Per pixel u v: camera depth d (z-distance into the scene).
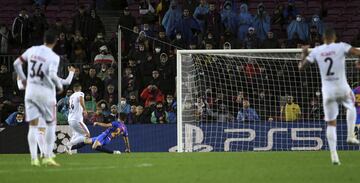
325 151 60.44
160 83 75.81
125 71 76.38
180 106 66.19
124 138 64.50
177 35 81.44
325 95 40.78
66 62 79.12
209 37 79.62
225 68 70.38
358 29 94.38
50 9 98.38
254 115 68.19
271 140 67.94
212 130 68.31
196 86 69.81
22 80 42.56
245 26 85.56
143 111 71.88
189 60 68.75
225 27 85.06
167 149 70.25
